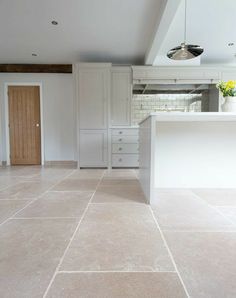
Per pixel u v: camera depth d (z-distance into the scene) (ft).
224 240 4.14
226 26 11.00
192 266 3.28
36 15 9.89
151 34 11.67
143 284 2.87
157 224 4.92
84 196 7.41
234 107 6.60
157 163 8.48
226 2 9.02
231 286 2.83
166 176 8.53
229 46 13.35
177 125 8.37
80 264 3.34
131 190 8.32
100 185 9.29
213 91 15.46
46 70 16.34
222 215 5.49
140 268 3.23
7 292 2.73
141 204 6.45
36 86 16.92
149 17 10.03
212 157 8.47
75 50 13.85
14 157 17.20
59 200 6.91
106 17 10.05
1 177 11.44
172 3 7.90
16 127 17.11
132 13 9.71
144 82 14.64
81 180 10.49
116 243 4.01
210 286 2.83
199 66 14.60
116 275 3.06
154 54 12.90
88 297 2.63
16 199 7.04
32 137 17.17
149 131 6.64
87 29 11.17
